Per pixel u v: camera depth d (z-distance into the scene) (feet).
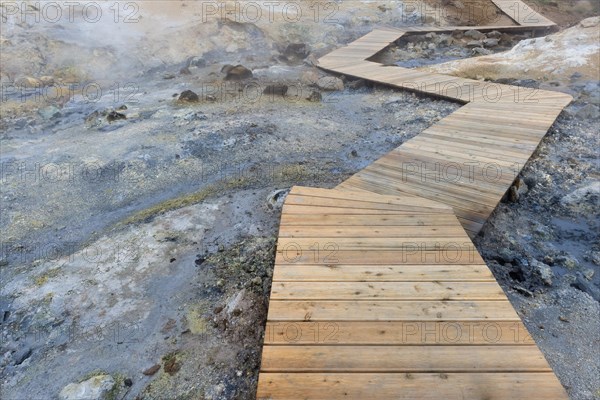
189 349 9.65
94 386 8.79
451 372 7.07
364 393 6.77
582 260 12.60
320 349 7.57
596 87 25.02
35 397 8.77
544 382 6.86
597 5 49.16
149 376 9.09
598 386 8.48
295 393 6.80
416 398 6.67
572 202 15.07
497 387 6.80
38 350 9.89
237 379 8.84
